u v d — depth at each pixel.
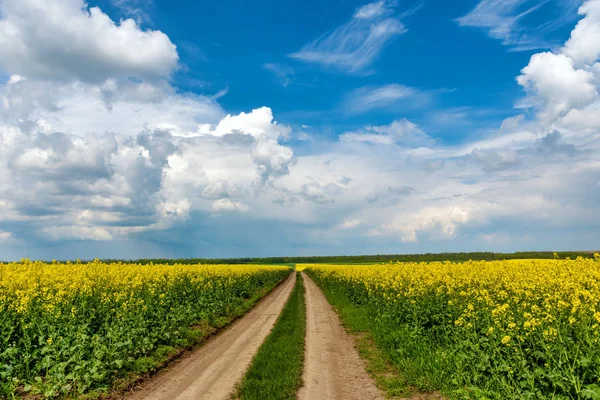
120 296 16.06
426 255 121.88
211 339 16.91
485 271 20.28
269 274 56.91
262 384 10.09
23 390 9.35
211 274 31.86
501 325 9.75
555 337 8.18
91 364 10.34
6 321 11.53
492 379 8.33
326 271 55.00
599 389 6.59
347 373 11.73
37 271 19.00
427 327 14.39
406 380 10.61
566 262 20.78
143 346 12.99
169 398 9.52
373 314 19.70
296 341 15.46
